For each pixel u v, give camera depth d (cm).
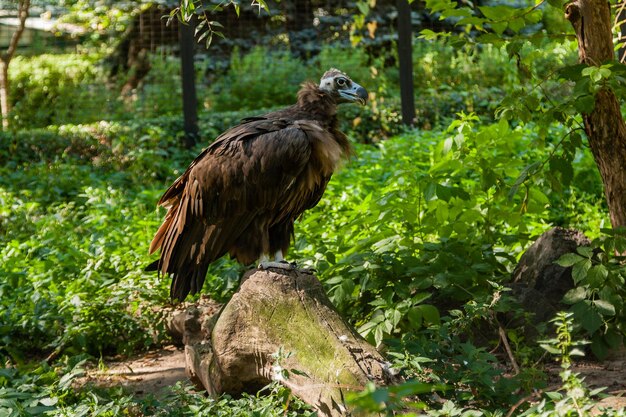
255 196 568
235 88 1780
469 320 530
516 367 541
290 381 491
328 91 604
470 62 1683
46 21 2012
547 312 630
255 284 520
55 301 752
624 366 593
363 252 655
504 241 686
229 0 564
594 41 611
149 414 517
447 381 467
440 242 652
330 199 949
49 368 621
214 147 586
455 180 981
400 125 1439
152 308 781
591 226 905
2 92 1831
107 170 1336
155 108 1694
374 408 259
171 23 1903
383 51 1853
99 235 867
